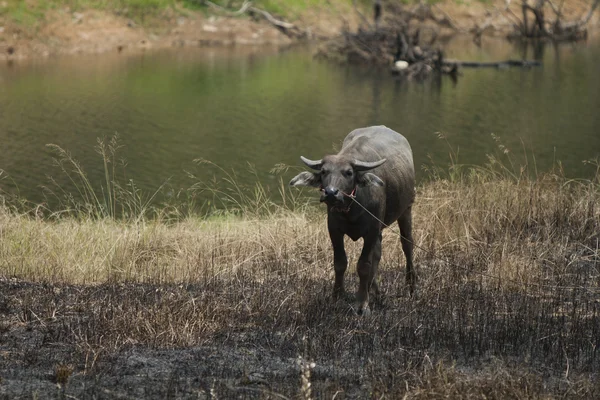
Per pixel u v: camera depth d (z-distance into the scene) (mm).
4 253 35562
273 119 92375
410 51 133125
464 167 71625
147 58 131000
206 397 21953
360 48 142750
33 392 21891
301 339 26234
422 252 37281
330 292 31719
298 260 36406
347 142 32406
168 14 149125
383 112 98250
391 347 26125
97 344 25266
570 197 42406
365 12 169000
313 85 115750
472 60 144250
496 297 30859
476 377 23500
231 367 24250
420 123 92125
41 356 24562
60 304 29250
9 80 107562
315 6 165125
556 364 24844
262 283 32844
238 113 94938
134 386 22625
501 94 111688
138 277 34344
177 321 27234
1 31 126688
